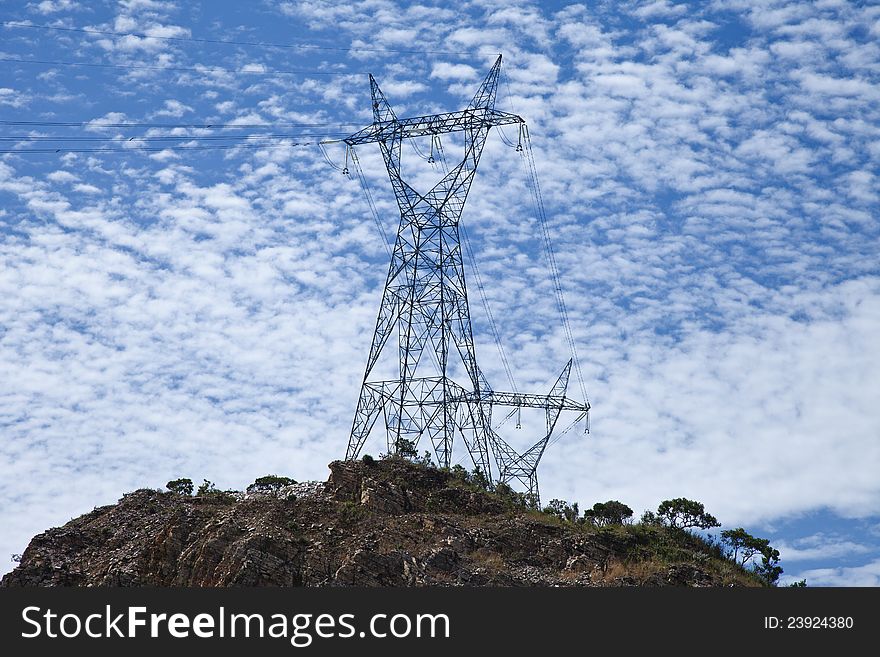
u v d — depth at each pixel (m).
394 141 153.75
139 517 132.25
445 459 143.62
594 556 128.12
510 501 140.00
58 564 123.62
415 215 151.88
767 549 134.50
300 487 138.50
